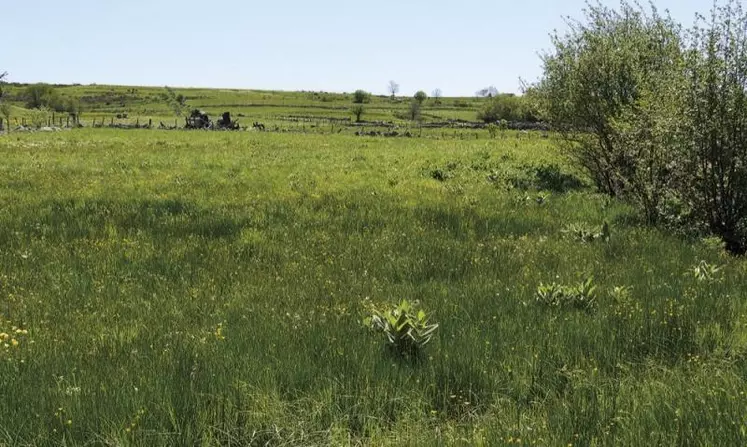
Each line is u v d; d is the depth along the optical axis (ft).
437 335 22.00
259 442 15.39
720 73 38.52
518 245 38.27
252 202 52.85
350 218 45.93
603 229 39.91
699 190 41.45
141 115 371.97
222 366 18.94
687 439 14.10
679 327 22.59
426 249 36.99
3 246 35.78
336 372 18.95
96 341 21.86
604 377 18.89
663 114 41.73
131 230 41.09
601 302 26.40
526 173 72.59
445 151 112.78
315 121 321.73
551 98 60.54
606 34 57.77
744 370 18.78
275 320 24.07
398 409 17.13
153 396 16.63
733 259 35.78
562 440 14.49
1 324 23.54
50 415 15.69
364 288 29.22
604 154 57.16
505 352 20.43
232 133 179.22
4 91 498.28
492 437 14.85
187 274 31.78
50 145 114.83
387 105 572.92
